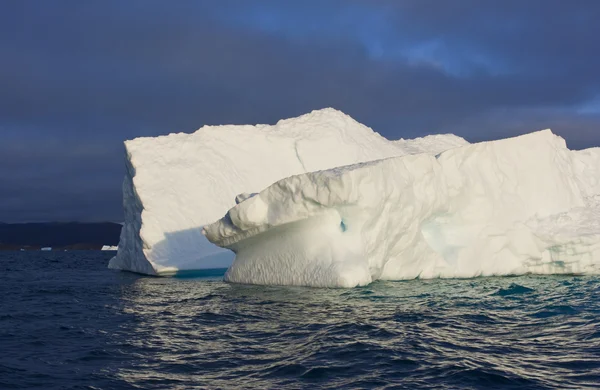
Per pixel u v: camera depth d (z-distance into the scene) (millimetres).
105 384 6445
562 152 21656
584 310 11055
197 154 23969
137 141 23172
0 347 8430
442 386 6238
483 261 16922
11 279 22297
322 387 6219
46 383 6512
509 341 8375
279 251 15031
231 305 11961
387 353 7613
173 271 20656
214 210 22406
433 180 15695
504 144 18094
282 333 8984
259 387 6258
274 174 24719
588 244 17141
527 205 18125
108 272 25000
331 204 13422
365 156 25766
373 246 14375
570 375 6633
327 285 13711
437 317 10219
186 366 7176
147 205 21250
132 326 10047
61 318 11133
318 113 27844
